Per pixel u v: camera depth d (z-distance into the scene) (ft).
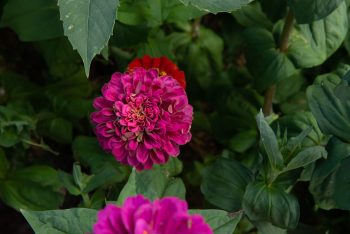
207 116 3.26
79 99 3.04
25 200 2.81
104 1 2.15
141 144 2.36
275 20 2.96
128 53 3.10
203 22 3.44
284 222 2.45
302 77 3.13
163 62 2.65
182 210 1.78
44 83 3.32
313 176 2.51
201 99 3.28
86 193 2.48
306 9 2.56
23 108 2.98
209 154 3.17
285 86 3.11
